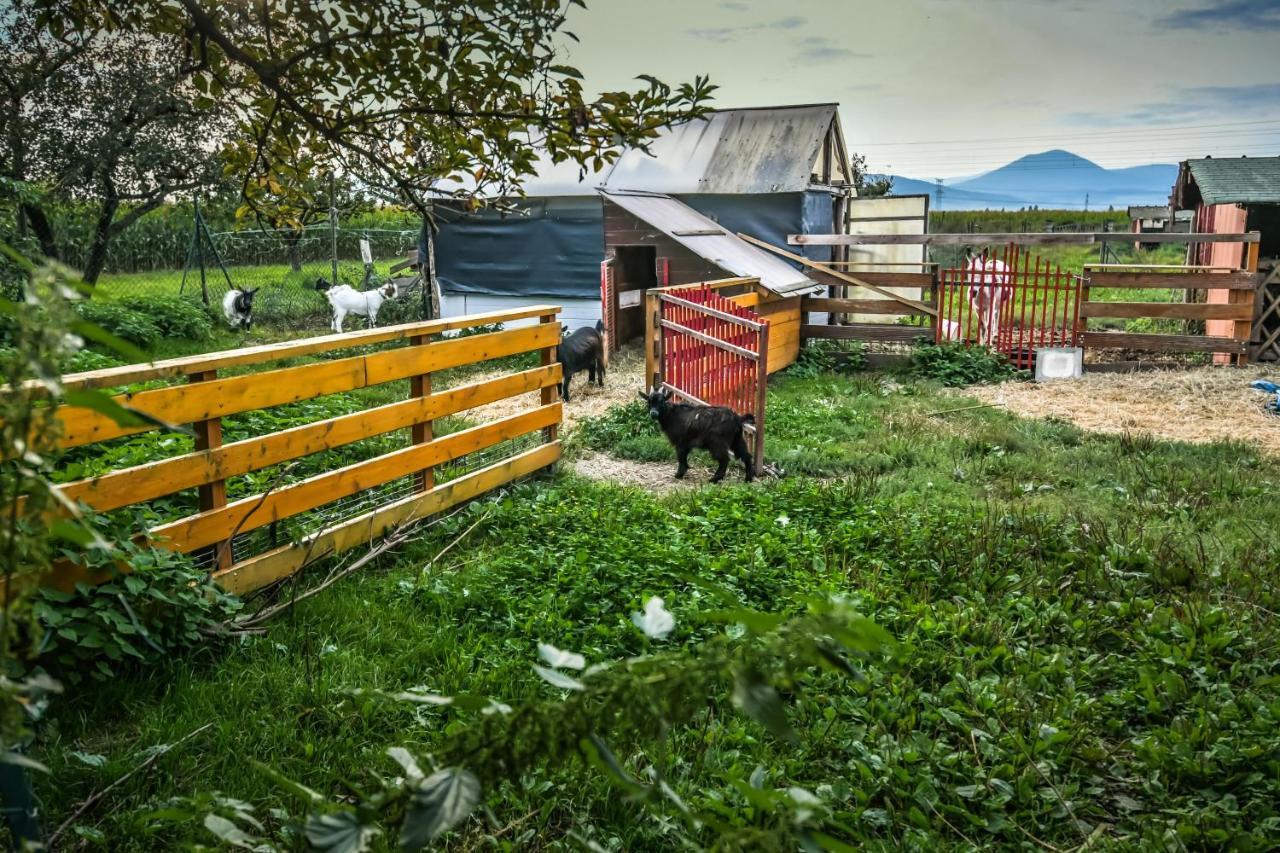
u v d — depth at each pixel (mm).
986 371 15852
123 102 15039
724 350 11062
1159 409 13508
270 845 1847
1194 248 22219
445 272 20219
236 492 6582
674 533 6902
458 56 4062
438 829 1133
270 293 24000
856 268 24812
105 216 17844
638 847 3385
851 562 6535
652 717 1168
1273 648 5074
